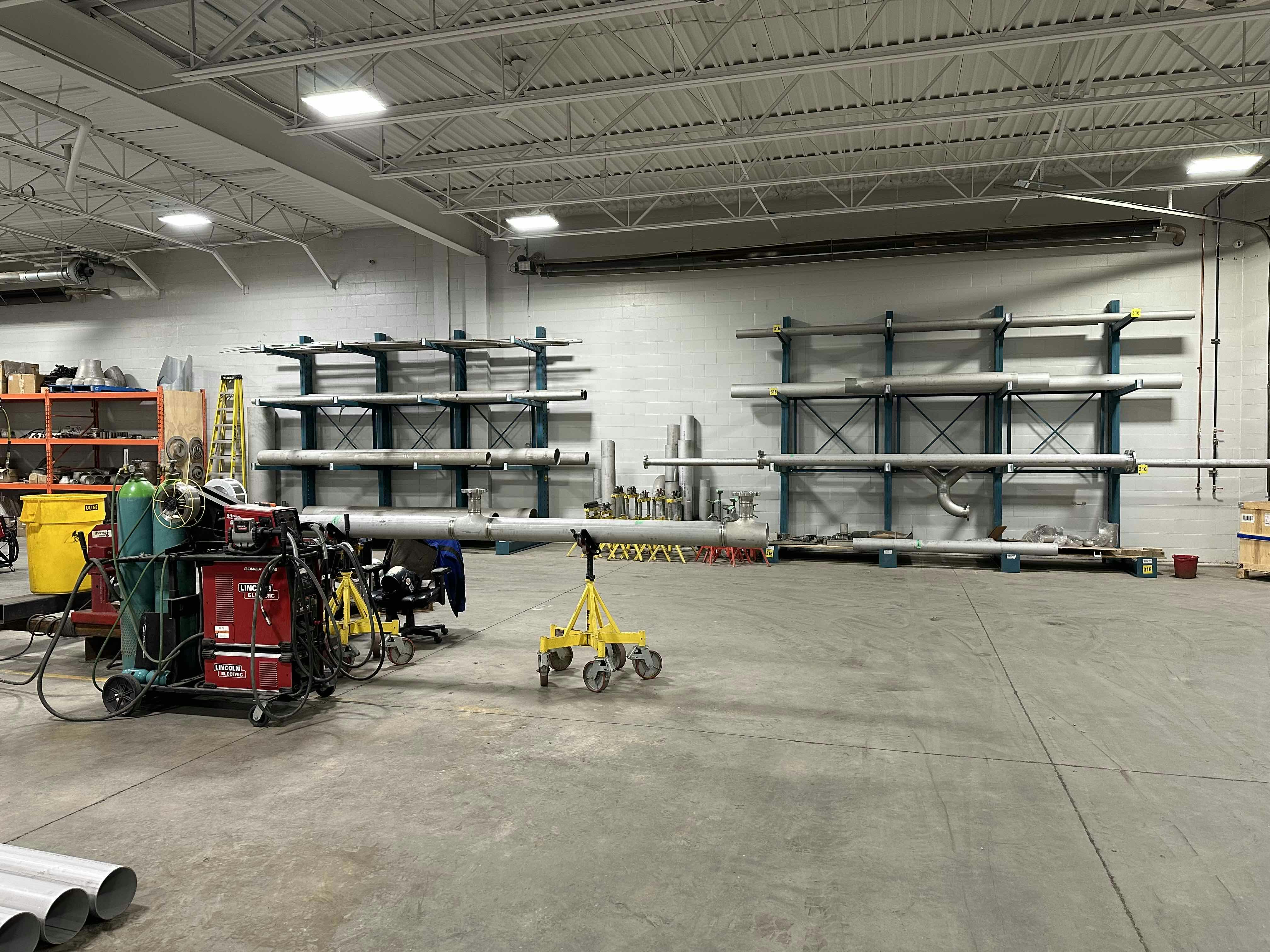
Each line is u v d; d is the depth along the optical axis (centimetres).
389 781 332
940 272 1008
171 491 427
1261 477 918
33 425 1352
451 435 1168
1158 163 927
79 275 1198
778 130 679
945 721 403
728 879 254
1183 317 885
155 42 647
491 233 1032
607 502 1080
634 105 712
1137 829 287
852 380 957
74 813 303
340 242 1206
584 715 417
